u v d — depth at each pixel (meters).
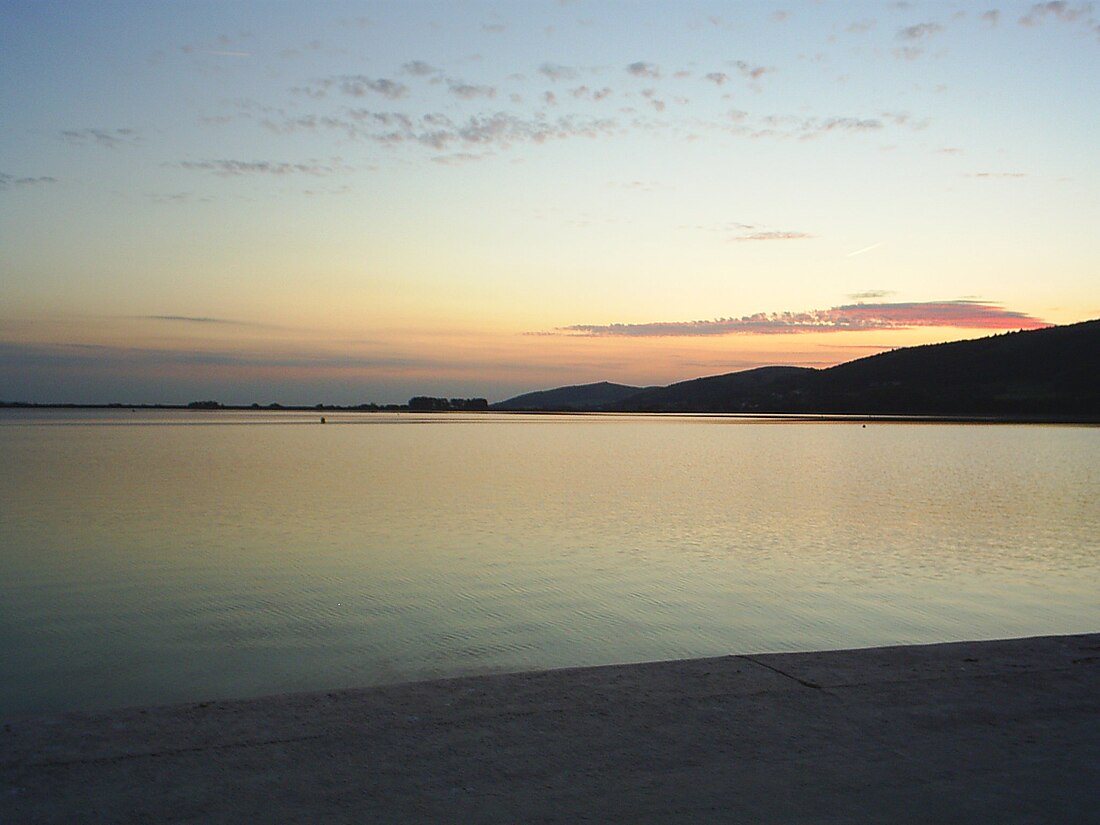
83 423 152.25
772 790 4.15
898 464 51.03
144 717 4.95
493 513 26.64
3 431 106.31
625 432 109.25
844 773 4.36
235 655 11.60
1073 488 36.22
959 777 4.34
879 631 12.95
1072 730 4.99
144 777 4.17
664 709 5.20
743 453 62.53
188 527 23.28
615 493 33.16
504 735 4.75
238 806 3.89
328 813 3.84
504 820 3.80
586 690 5.53
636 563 18.31
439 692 5.46
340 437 90.12
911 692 5.59
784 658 6.35
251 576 16.73
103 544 20.45
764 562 18.56
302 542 20.83
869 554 19.72
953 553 19.91
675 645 12.11
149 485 35.34
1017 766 4.49
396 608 14.20
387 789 4.08
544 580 16.45
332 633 12.70
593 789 4.11
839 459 55.81
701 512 27.33
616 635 12.63
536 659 11.41
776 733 4.86
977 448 70.19
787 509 28.30
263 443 75.38
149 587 15.72
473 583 16.14
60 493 32.16
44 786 4.05
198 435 94.38
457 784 4.14
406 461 51.53
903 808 3.99
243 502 29.34
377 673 10.80
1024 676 5.95
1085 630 13.03
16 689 10.20
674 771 4.34
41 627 13.02
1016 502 30.80
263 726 4.83
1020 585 16.38
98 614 13.79
